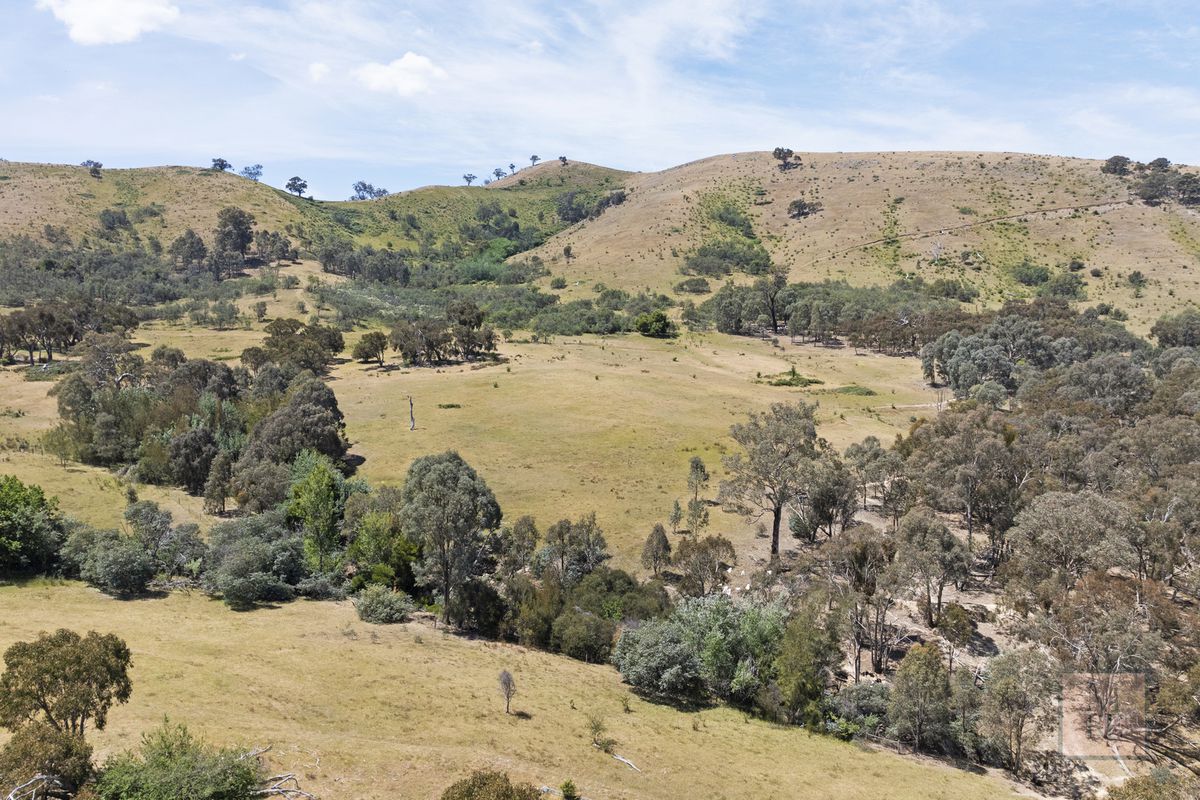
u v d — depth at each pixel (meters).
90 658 23.80
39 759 20.92
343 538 66.44
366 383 140.38
